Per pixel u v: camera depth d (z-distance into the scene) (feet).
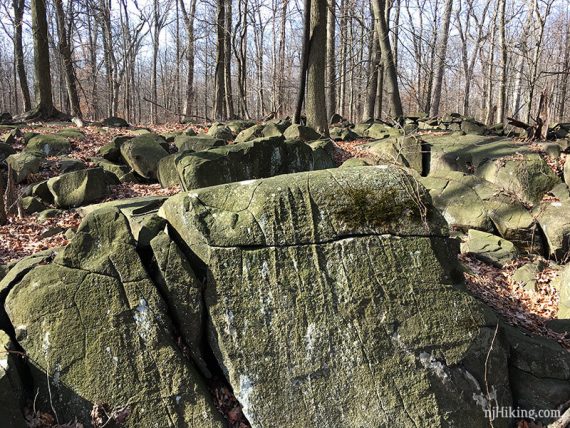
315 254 13.66
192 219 13.93
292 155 31.17
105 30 95.09
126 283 13.23
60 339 12.84
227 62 74.28
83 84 128.57
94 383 12.62
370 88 70.18
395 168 15.03
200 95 153.48
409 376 13.11
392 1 71.20
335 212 13.97
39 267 13.57
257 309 13.33
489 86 82.23
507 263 23.63
